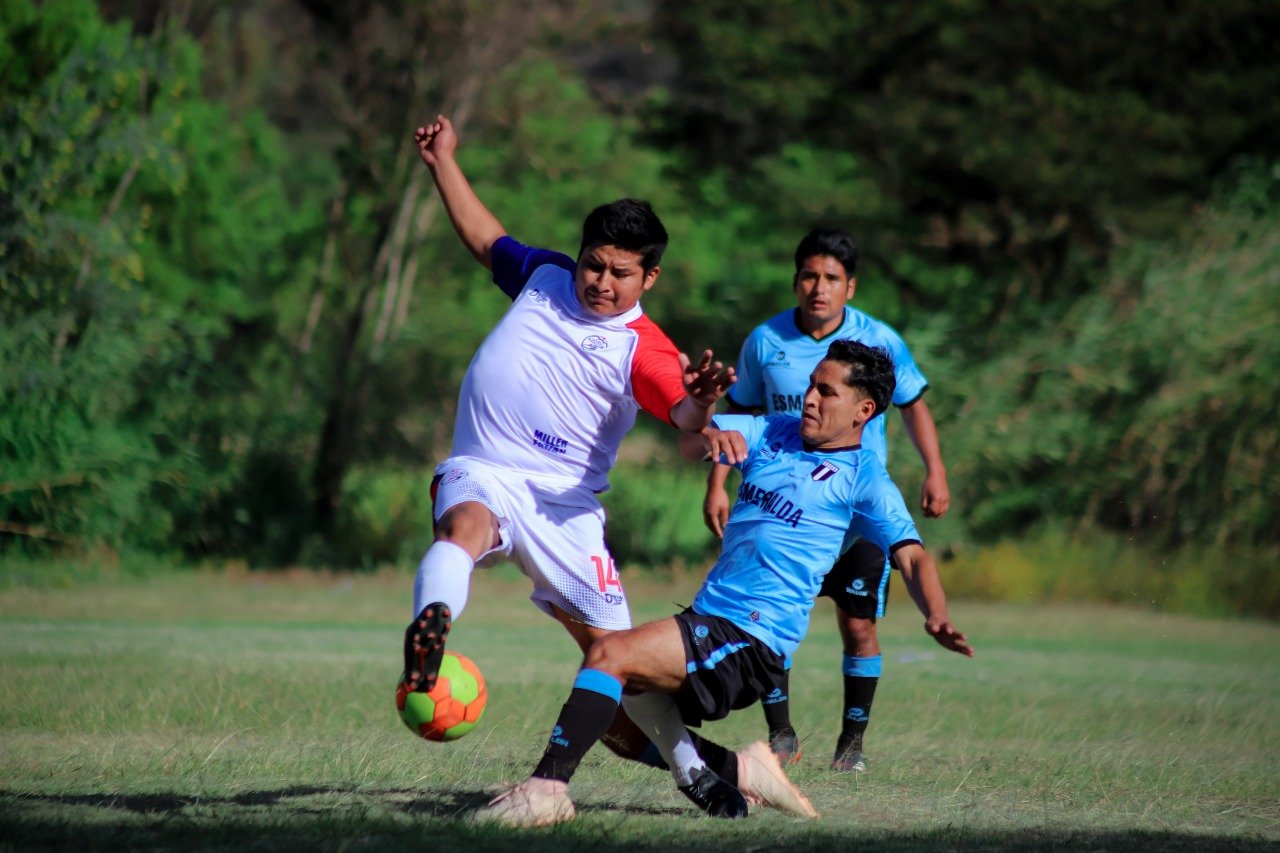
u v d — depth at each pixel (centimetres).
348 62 7794
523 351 1812
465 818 1595
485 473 1791
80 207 7188
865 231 9862
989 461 7350
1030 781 2111
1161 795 2014
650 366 1773
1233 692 3556
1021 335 8231
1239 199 8194
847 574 2270
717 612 1714
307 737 2328
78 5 7431
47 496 6450
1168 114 9175
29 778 1858
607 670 1633
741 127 10619
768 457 1814
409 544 7506
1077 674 4000
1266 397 7106
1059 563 6894
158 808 1645
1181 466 7262
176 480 6950
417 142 2050
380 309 9106
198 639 4191
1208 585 6488
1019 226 9581
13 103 6675
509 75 8144
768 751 1789
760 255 10206
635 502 7744
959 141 9069
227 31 11606
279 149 11994
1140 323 7631
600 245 1764
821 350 2427
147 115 8306
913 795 1973
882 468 1806
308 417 7706
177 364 7056
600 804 1831
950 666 4172
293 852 1379
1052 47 9244
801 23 9525
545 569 1811
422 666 1473
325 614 5394
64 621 4747
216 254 9894
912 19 9325
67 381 6538
